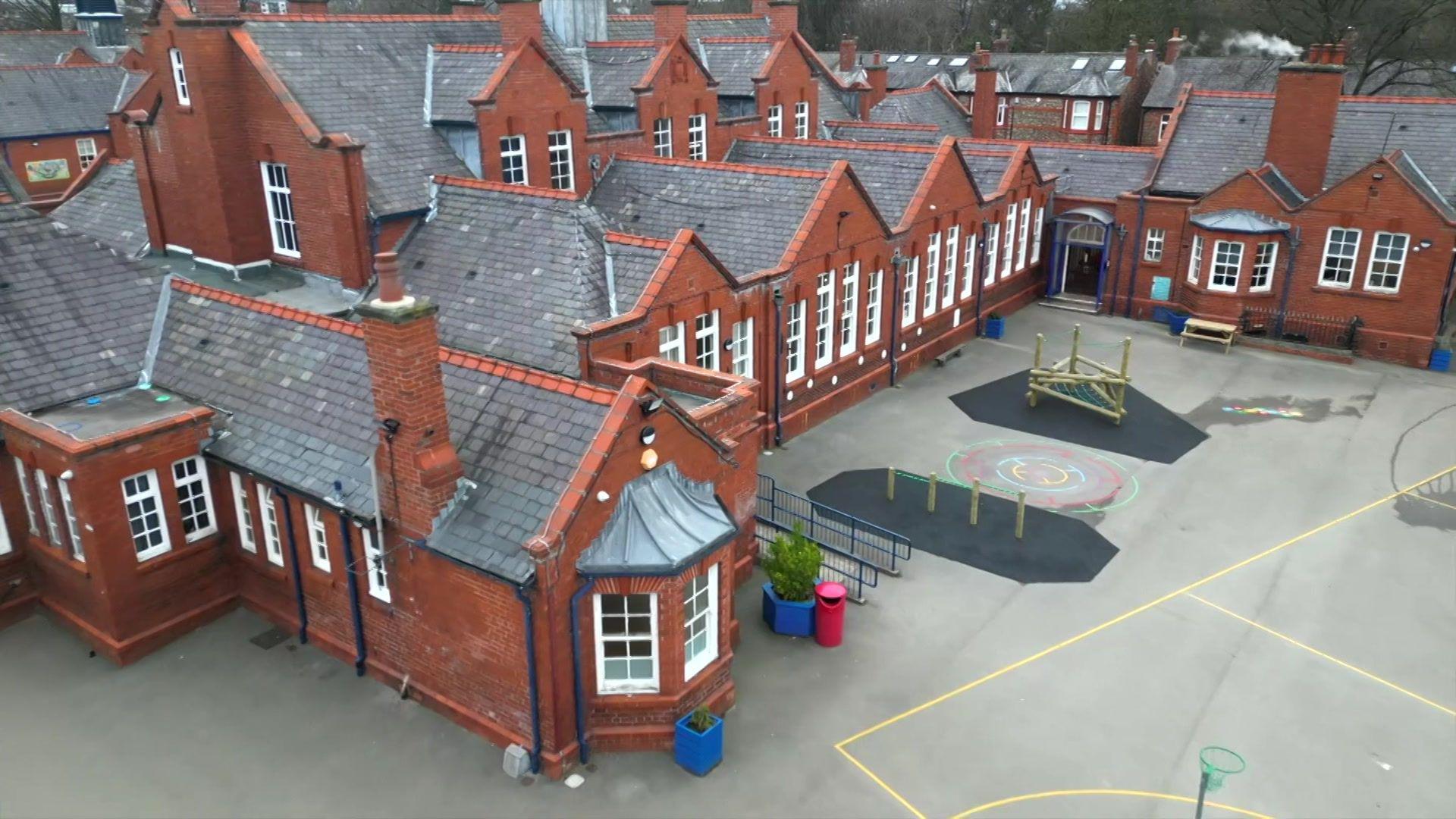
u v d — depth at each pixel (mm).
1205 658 17500
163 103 23703
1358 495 23594
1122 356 31922
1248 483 24312
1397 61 51562
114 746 15242
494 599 14117
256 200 24141
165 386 19391
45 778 14578
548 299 20984
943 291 33312
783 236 25438
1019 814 13969
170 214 25266
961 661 17453
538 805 14062
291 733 15547
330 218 22625
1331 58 32969
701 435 15859
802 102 37281
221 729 15641
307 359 18219
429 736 15477
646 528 14406
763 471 25172
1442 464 25156
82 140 54562
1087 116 60125
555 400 15078
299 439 17000
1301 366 32531
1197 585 19828
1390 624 18469
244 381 18531
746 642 18016
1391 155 32719
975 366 33000
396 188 23625
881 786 14484
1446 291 31328
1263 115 36406
